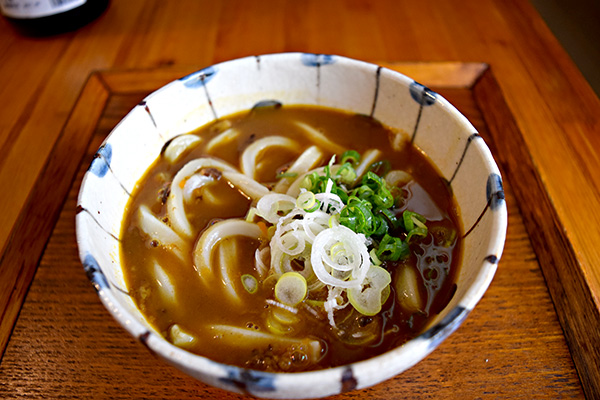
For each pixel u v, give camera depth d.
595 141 0.28
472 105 0.31
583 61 0.42
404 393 0.20
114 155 0.22
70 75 0.34
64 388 0.20
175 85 0.25
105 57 0.35
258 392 0.15
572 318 0.22
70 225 0.26
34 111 0.32
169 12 0.39
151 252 0.22
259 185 0.25
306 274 0.21
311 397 0.15
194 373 0.15
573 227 0.24
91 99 0.32
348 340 0.19
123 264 0.22
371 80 0.25
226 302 0.21
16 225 0.25
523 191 0.26
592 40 0.44
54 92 0.33
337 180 0.24
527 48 0.35
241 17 0.38
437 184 0.24
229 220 0.23
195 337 0.20
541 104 0.30
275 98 0.28
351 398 0.20
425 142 0.25
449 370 0.20
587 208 0.25
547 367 0.20
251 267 0.22
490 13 0.38
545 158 0.27
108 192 0.22
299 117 0.28
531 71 0.33
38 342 0.22
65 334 0.22
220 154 0.27
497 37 0.36
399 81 0.24
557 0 0.47
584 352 0.20
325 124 0.28
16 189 0.27
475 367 0.20
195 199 0.25
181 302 0.21
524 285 0.23
